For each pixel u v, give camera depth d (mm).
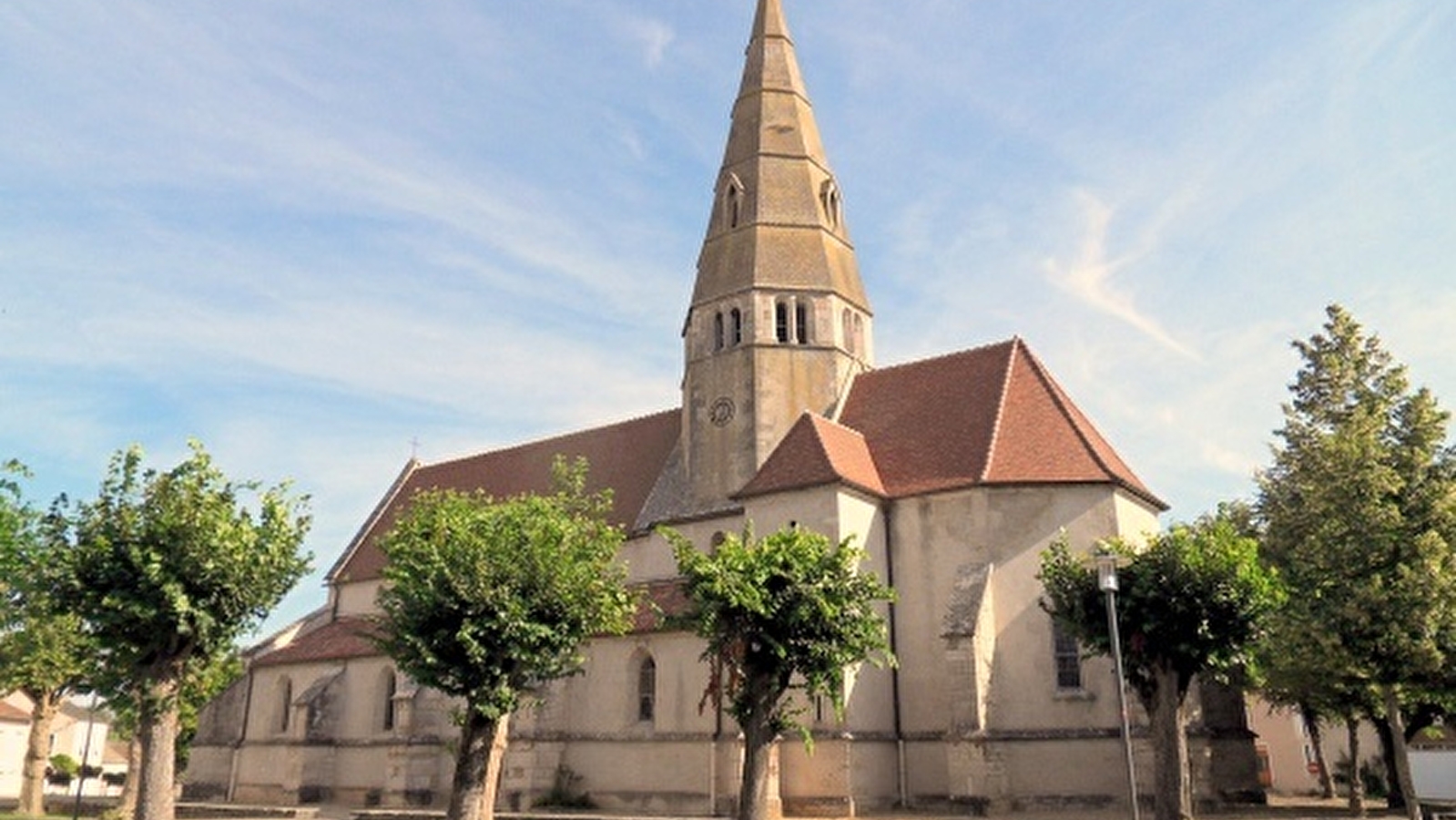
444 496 33156
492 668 24422
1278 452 42062
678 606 38719
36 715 41219
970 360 42156
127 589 23688
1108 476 35531
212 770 51281
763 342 43219
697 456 43344
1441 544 28062
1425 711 37312
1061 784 32781
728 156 48219
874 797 33875
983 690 33344
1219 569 25938
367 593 52906
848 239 47625
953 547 36531
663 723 37406
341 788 46406
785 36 50125
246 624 24953
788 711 26438
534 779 38844
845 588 24266
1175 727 26094
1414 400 36688
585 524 28375
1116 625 25047
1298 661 29578
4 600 35875
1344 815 33719
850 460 38500
